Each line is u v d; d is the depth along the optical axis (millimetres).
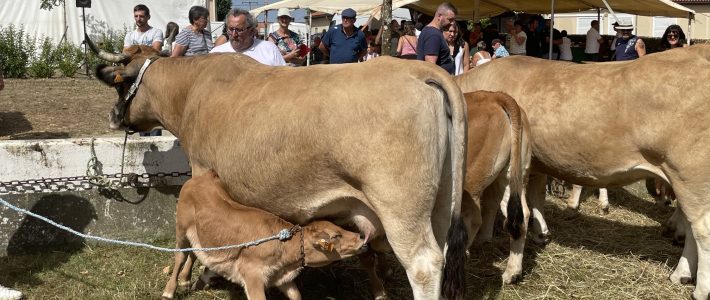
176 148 6059
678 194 4867
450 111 3807
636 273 5504
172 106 5230
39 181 5742
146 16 8047
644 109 4879
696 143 4695
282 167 3988
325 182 3900
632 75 4977
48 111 12414
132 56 5535
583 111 5195
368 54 12586
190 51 7500
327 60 9914
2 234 5656
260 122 4074
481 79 6023
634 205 7656
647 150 4934
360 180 3727
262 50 6156
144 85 5410
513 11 17031
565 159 5402
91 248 5812
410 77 3717
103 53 5496
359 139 3658
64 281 5152
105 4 19797
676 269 5324
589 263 5711
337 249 4098
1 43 17875
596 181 5359
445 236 4000
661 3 13094
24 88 15344
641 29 29266
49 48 18453
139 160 5988
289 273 4316
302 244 4148
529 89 5582
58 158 5785
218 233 4336
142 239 6051
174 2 20406
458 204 3896
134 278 5234
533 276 5441
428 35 6801
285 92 4039
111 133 10539
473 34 13945
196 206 4465
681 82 4734
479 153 4906
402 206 3658
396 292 5078
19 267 5391
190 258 4973
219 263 4418
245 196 4371
